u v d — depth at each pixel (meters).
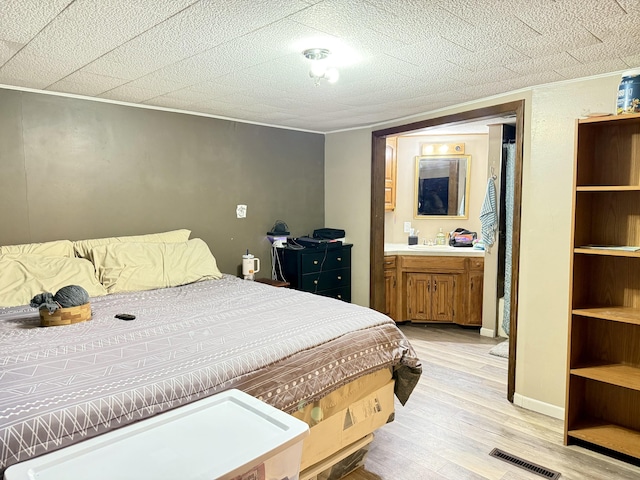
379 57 2.25
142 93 3.06
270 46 2.09
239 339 1.96
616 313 2.34
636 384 2.24
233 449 1.11
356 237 4.56
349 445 2.23
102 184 3.28
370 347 2.24
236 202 4.09
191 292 2.93
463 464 2.32
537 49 2.13
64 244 3.00
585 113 2.62
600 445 2.38
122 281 2.91
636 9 1.67
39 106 2.96
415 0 1.59
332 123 4.23
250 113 3.76
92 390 1.43
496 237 4.35
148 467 1.03
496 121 4.26
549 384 2.83
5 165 2.86
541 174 2.81
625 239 2.47
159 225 3.60
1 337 1.97
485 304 4.48
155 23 1.81
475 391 3.20
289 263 4.20
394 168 5.20
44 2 1.61
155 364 1.66
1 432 1.19
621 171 2.47
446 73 2.54
